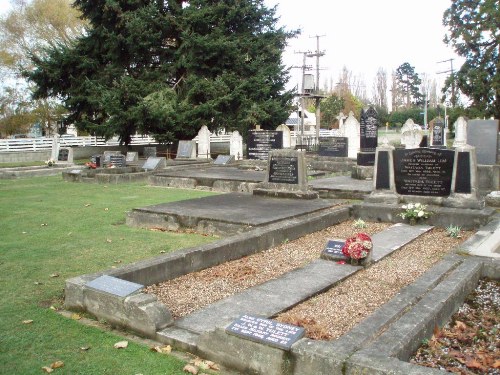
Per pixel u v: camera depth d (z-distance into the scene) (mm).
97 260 7000
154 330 4414
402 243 7938
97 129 28516
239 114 29547
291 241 8359
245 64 30578
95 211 11266
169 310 4988
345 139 22266
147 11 28500
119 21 29281
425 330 4254
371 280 6102
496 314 5027
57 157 24016
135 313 4527
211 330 4090
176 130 28938
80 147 30969
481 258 6418
